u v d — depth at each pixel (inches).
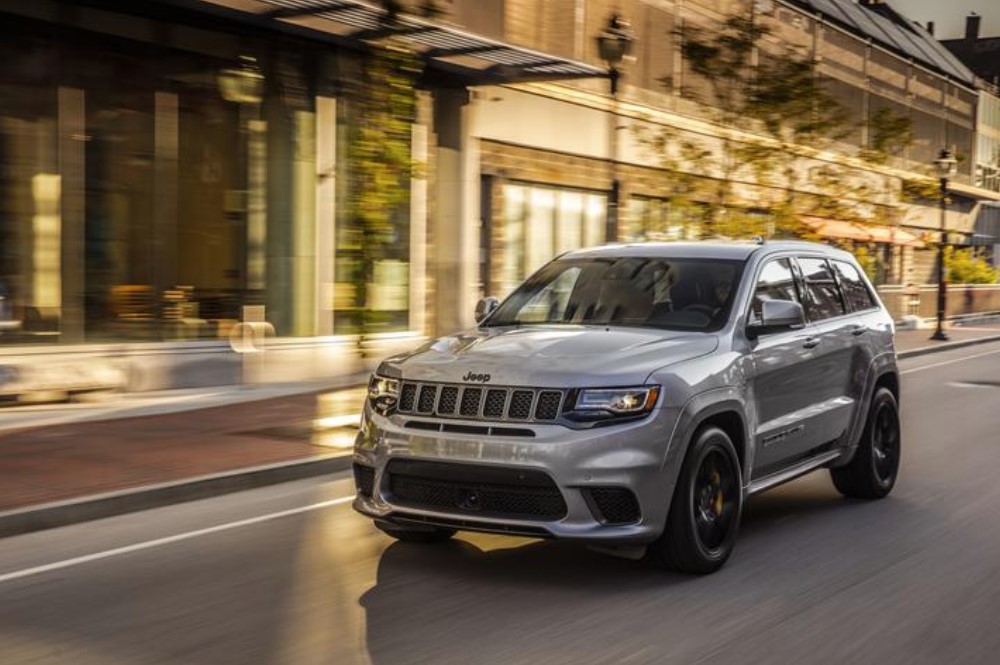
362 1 571.5
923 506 331.0
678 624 213.8
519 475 229.1
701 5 1119.6
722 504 253.8
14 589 240.5
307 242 689.0
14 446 409.4
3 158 552.4
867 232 981.8
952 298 1400.1
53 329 571.5
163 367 602.9
